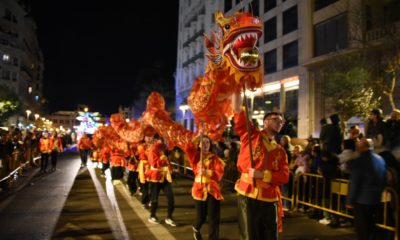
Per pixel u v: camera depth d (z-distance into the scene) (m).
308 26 25.03
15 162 13.88
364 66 16.67
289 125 11.80
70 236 6.74
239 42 4.12
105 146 15.95
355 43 19.64
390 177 6.27
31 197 10.76
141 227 7.40
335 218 7.72
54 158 18.25
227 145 14.55
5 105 39.84
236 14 4.33
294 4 27.22
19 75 62.53
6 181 12.29
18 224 7.57
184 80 54.28
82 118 26.98
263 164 4.32
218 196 5.87
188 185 13.59
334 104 16.83
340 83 16.31
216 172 6.02
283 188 9.32
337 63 18.14
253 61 4.07
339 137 8.91
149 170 7.82
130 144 11.51
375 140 7.20
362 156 5.59
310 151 9.48
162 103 8.11
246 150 4.48
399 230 6.07
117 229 7.24
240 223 4.46
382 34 17.05
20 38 64.75
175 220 8.02
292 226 7.73
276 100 29.12
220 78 4.82
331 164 7.93
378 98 15.78
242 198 4.42
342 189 7.52
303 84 25.36
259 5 32.16
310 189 8.55
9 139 13.12
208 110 5.37
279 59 28.95
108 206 9.48
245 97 4.27
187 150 6.23
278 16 29.22
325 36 23.78
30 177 15.53
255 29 4.12
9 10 61.66
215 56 4.83
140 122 9.48
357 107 15.54
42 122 61.50
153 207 7.75
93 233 6.95
